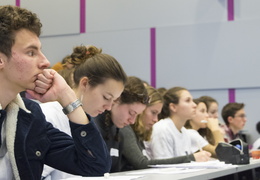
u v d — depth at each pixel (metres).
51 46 7.18
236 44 6.49
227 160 3.19
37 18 1.62
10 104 1.67
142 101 2.98
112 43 6.95
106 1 7.03
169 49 6.73
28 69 1.59
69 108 1.76
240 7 6.53
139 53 6.84
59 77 1.77
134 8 6.92
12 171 1.66
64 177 2.27
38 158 1.73
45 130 1.77
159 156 3.82
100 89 2.31
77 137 1.76
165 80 6.72
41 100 1.75
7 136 1.63
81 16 7.09
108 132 3.04
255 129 6.40
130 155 3.33
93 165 1.81
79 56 2.62
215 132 5.08
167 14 6.80
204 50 6.61
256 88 6.43
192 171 2.41
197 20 6.68
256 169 4.59
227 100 6.54
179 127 4.18
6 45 1.54
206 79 6.59
